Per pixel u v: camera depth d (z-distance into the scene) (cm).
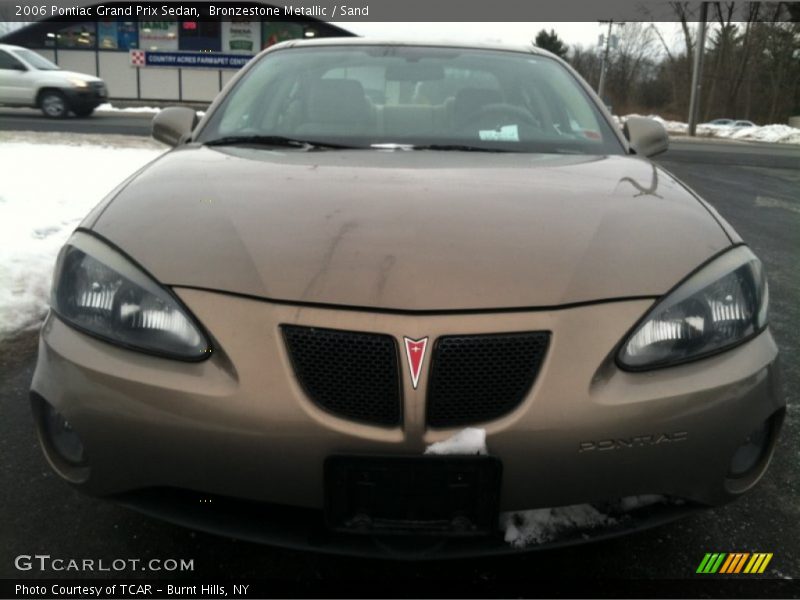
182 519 151
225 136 244
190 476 143
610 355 142
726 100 4916
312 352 140
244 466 140
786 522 193
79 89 1619
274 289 143
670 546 181
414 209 165
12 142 1010
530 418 138
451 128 246
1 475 207
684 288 150
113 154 924
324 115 251
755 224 670
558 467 139
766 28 4731
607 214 169
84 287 154
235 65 2408
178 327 144
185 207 169
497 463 138
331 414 140
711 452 147
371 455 137
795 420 257
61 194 611
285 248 151
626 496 145
